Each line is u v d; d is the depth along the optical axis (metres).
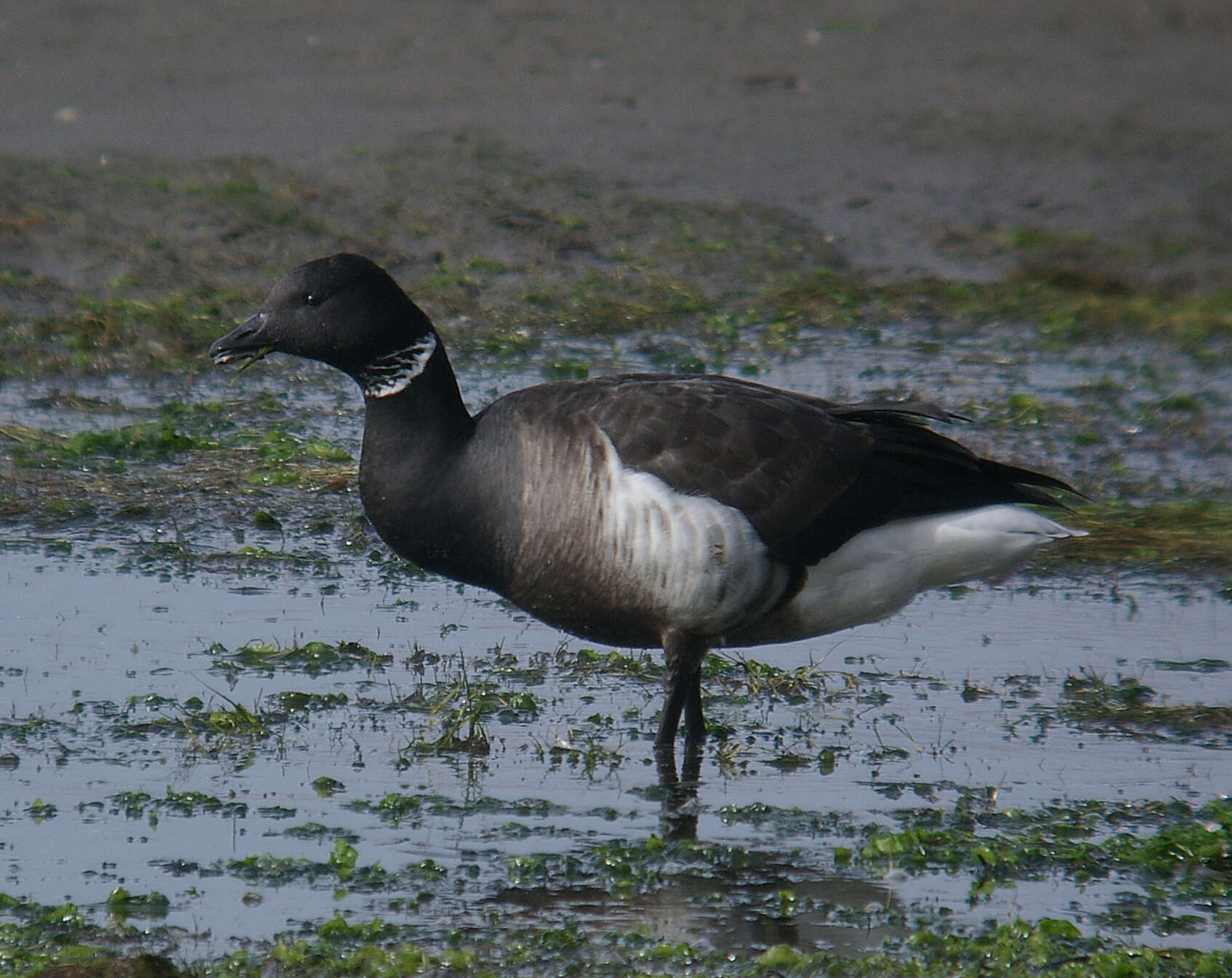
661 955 8.48
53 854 9.48
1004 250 23.89
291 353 11.20
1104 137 27.27
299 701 11.70
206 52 27.59
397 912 8.96
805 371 19.80
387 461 10.99
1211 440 18.36
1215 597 14.34
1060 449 17.81
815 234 23.80
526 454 10.65
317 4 29.92
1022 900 9.29
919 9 32.41
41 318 19.61
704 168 25.05
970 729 11.68
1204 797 10.67
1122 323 22.17
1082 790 10.76
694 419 10.62
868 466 10.88
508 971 8.31
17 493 15.55
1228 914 9.15
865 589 11.00
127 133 24.42
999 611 14.00
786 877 9.49
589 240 22.78
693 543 10.46
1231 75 30.25
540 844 9.80
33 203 22.02
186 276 20.97
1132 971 8.33
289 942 8.55
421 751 11.04
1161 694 12.28
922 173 25.56
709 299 21.97
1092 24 32.22
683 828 10.09
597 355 19.91
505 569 10.85
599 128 25.95
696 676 11.20
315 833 9.84
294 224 22.30
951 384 19.70
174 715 11.43
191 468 16.38
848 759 11.17
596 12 30.88
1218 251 24.22
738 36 30.36
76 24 28.00
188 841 9.70
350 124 25.33
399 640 12.94
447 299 21.03
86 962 8.16
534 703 11.87
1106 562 15.06
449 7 30.39
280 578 14.13
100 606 13.30
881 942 8.79
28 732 11.06
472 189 23.61
